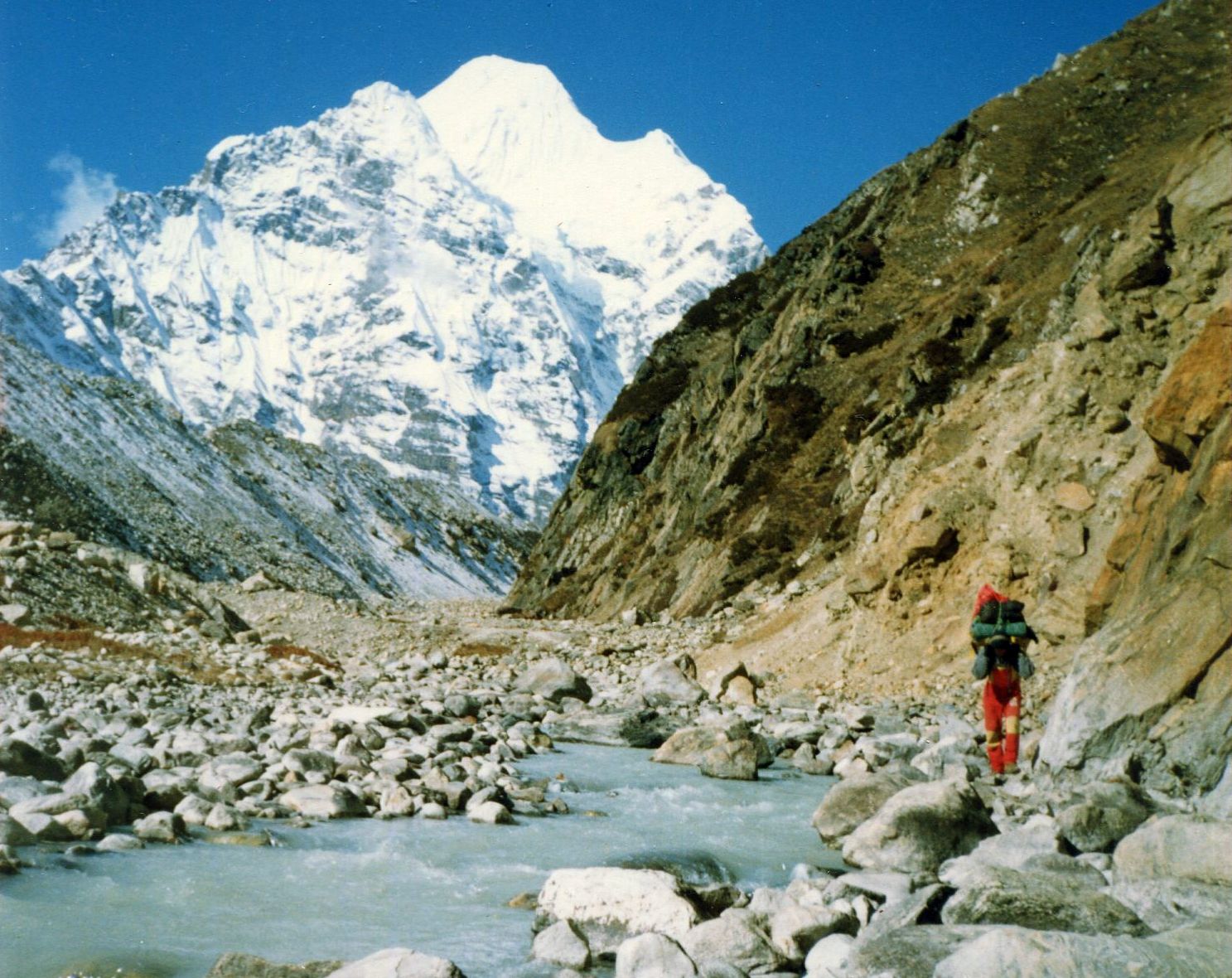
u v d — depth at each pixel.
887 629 23.89
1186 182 23.80
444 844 9.25
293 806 10.10
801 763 15.07
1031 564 21.98
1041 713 17.55
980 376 40.38
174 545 86.62
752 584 42.31
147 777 10.12
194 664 22.03
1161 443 14.23
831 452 46.62
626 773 14.23
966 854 8.59
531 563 71.56
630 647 35.16
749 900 7.30
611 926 6.70
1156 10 69.50
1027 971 5.10
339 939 6.55
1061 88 64.44
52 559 27.00
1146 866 6.87
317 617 45.00
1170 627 11.12
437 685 26.38
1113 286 23.69
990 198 56.72
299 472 148.12
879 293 54.53
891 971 5.54
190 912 6.86
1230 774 9.09
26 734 10.47
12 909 6.57
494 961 6.32
